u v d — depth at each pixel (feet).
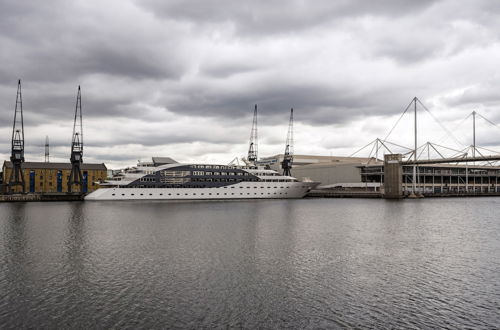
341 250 137.49
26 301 84.69
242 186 438.81
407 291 92.38
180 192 411.95
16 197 407.85
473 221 233.55
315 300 86.22
